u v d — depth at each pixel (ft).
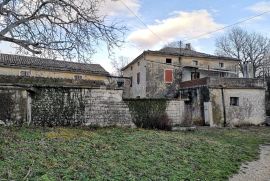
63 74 104.06
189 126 65.51
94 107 54.54
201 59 126.31
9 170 22.81
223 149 44.32
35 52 37.99
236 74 129.80
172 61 121.70
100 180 23.49
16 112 47.52
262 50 179.83
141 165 29.66
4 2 35.42
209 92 87.15
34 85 49.80
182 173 28.84
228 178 30.17
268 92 110.52
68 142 35.91
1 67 92.07
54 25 38.83
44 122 50.11
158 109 61.72
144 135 47.65
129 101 58.54
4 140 32.86
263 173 33.35
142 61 121.29
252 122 91.35
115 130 51.52
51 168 24.73
